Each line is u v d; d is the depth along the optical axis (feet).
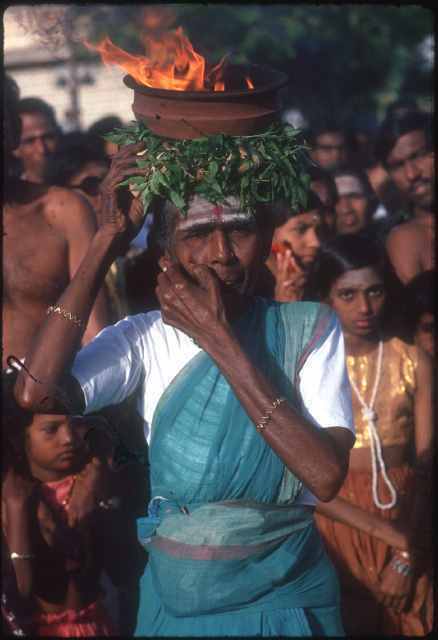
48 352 10.64
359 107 57.82
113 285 17.11
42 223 16.89
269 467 10.79
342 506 17.66
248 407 10.41
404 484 18.06
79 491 16.38
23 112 27.07
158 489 11.07
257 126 10.97
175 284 10.71
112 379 10.95
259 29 55.01
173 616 11.05
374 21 57.67
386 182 31.65
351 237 18.60
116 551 16.72
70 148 22.94
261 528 10.87
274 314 11.18
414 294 20.30
